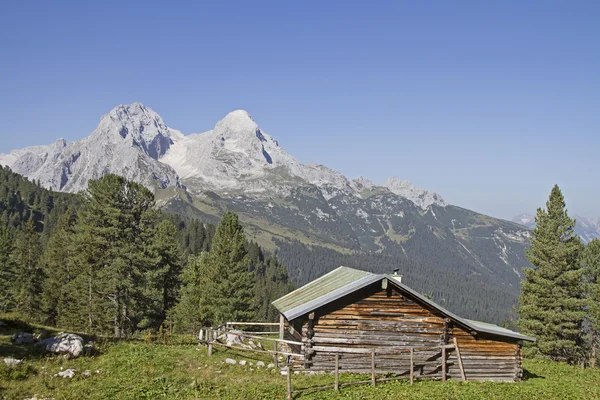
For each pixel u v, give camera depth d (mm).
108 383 22594
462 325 29125
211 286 64250
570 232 53469
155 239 71938
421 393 23625
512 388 26250
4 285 83250
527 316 54344
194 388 22781
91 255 57469
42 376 22500
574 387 28297
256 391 22766
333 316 28359
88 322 58375
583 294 56781
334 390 23609
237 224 68875
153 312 66375
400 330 28547
